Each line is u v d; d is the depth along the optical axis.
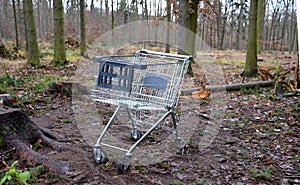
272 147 3.67
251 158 3.34
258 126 4.50
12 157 2.79
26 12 9.83
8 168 2.60
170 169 3.00
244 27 24.80
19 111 3.19
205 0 10.35
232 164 3.17
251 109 5.52
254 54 9.04
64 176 2.61
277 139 3.95
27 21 9.90
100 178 2.67
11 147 2.84
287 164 3.18
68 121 4.38
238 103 5.95
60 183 2.51
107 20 19.50
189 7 7.78
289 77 7.10
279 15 24.94
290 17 24.41
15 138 2.93
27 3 9.74
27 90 6.25
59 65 10.36
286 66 11.62
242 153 3.47
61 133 3.86
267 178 2.84
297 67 6.62
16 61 11.05
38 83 7.05
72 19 21.02
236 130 4.32
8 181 2.40
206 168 3.05
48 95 5.86
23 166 2.70
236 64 13.11
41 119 4.50
